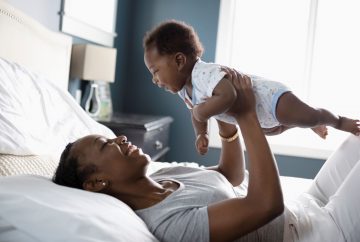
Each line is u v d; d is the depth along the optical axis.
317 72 3.55
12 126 1.47
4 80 1.60
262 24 3.60
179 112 3.68
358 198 1.23
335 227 1.24
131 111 3.75
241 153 1.50
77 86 2.88
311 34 3.50
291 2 3.54
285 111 1.34
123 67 3.67
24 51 1.97
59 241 0.87
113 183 1.17
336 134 3.54
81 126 1.96
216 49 3.57
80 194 1.02
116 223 0.94
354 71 3.49
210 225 1.04
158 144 2.85
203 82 1.25
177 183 1.27
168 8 3.65
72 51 2.71
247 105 1.14
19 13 1.91
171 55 1.35
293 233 1.28
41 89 1.84
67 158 1.19
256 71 3.63
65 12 2.56
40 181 1.07
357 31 3.48
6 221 0.91
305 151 3.51
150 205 1.15
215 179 1.31
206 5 3.58
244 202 1.06
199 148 1.47
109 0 3.22
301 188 2.00
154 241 1.00
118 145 1.20
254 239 1.21
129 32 3.73
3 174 1.27
